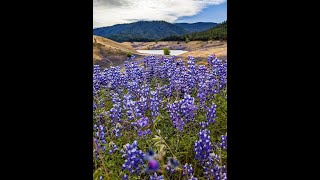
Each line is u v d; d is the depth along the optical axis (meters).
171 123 3.43
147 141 2.85
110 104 4.33
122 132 3.23
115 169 2.61
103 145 2.76
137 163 2.34
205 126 3.20
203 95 3.81
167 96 4.27
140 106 3.51
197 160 2.73
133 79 5.04
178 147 2.89
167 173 2.36
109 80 4.75
